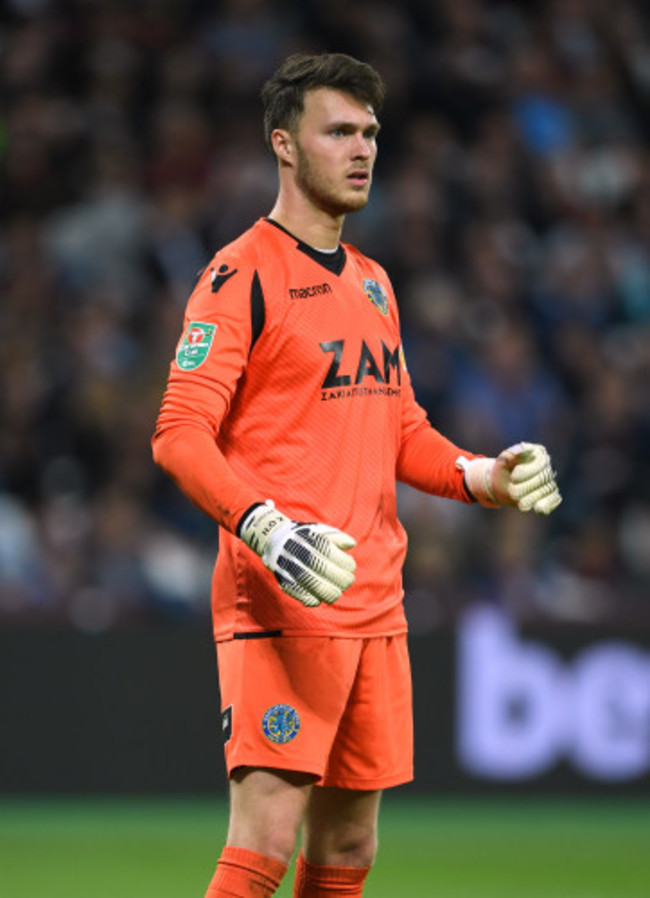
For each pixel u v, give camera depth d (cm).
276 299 1297
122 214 3862
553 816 2911
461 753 2980
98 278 3772
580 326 4022
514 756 2992
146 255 3825
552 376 3928
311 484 1297
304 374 1299
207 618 3000
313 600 1176
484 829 2784
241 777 1288
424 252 3978
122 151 3988
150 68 4172
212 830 2717
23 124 4006
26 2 4222
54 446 3403
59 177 3962
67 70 4153
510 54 4544
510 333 3841
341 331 1317
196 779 2922
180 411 1242
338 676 1289
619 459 3716
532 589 3269
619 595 3116
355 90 1316
